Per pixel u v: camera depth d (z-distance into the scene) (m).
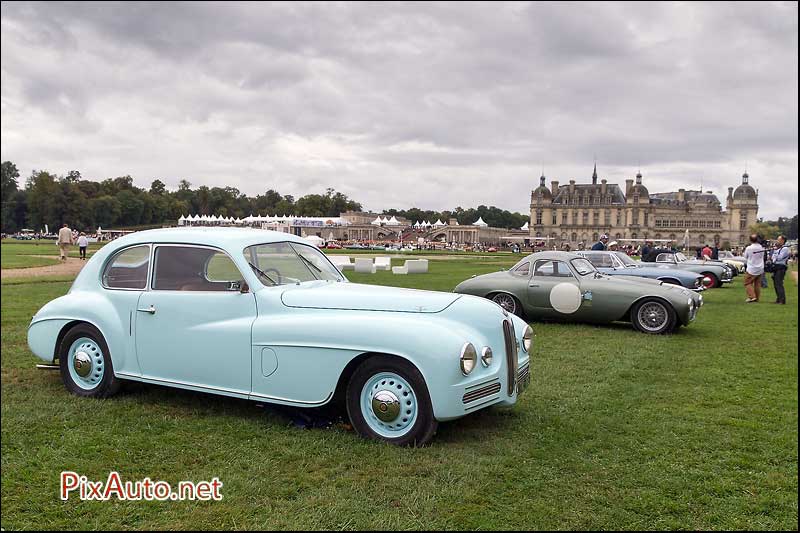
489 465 4.21
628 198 156.62
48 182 113.88
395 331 4.49
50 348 5.93
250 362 4.98
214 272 5.29
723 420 5.34
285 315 4.98
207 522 3.43
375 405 4.58
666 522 3.51
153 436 4.73
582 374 7.11
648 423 5.25
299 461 4.24
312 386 4.74
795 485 4.01
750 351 8.69
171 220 142.50
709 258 29.39
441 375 4.35
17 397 5.74
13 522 3.45
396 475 4.02
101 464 4.21
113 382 5.65
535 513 3.57
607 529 3.42
